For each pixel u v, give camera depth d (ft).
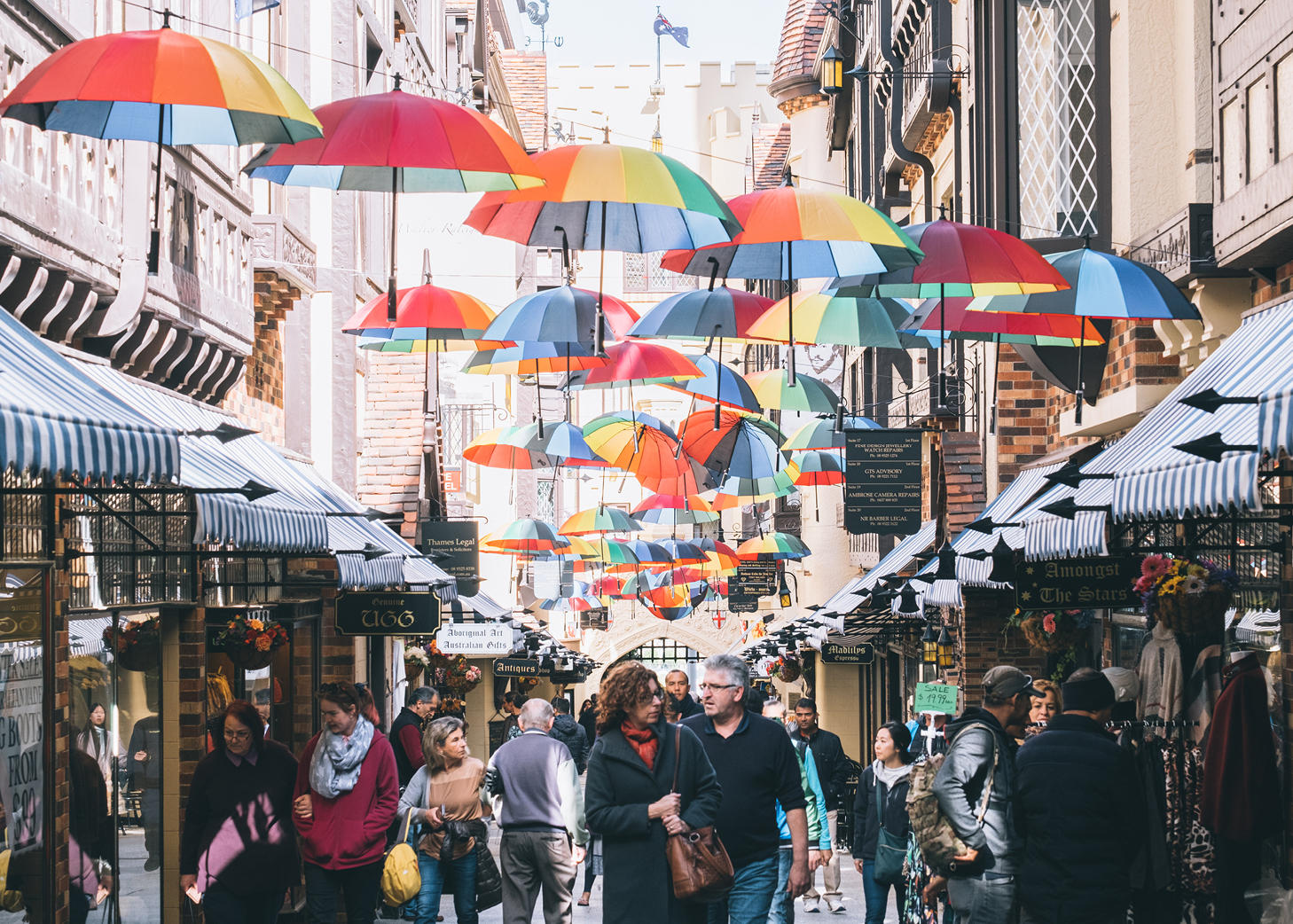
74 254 28.27
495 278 95.96
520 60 156.46
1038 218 44.27
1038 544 29.71
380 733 28.99
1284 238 28.63
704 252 34.65
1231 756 23.73
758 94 175.73
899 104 69.05
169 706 37.01
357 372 71.36
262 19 57.52
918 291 34.06
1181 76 38.37
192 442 30.22
